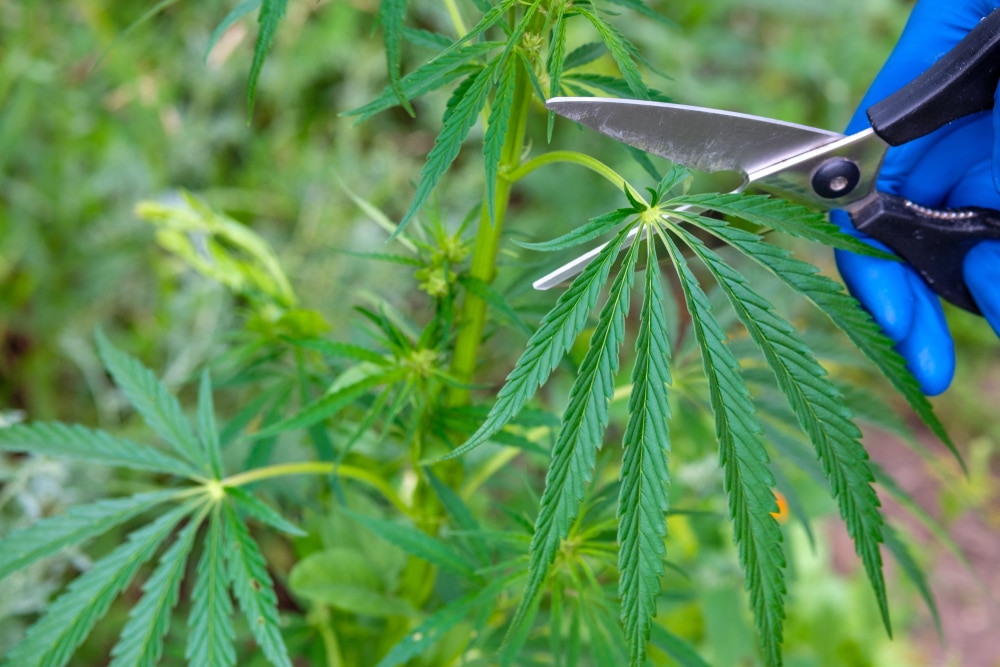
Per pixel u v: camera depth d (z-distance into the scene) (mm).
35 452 1201
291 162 3172
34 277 2768
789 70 3686
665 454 863
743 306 917
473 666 1444
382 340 1281
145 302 2863
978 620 3227
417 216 1378
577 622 1275
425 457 1325
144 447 1257
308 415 1226
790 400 892
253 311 1589
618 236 934
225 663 1116
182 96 3305
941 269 1292
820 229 952
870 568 898
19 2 2893
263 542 2514
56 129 2920
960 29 1376
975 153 1381
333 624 1682
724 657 2100
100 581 1142
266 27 925
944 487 2898
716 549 2408
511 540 1216
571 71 1231
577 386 865
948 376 1313
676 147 1100
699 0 3535
